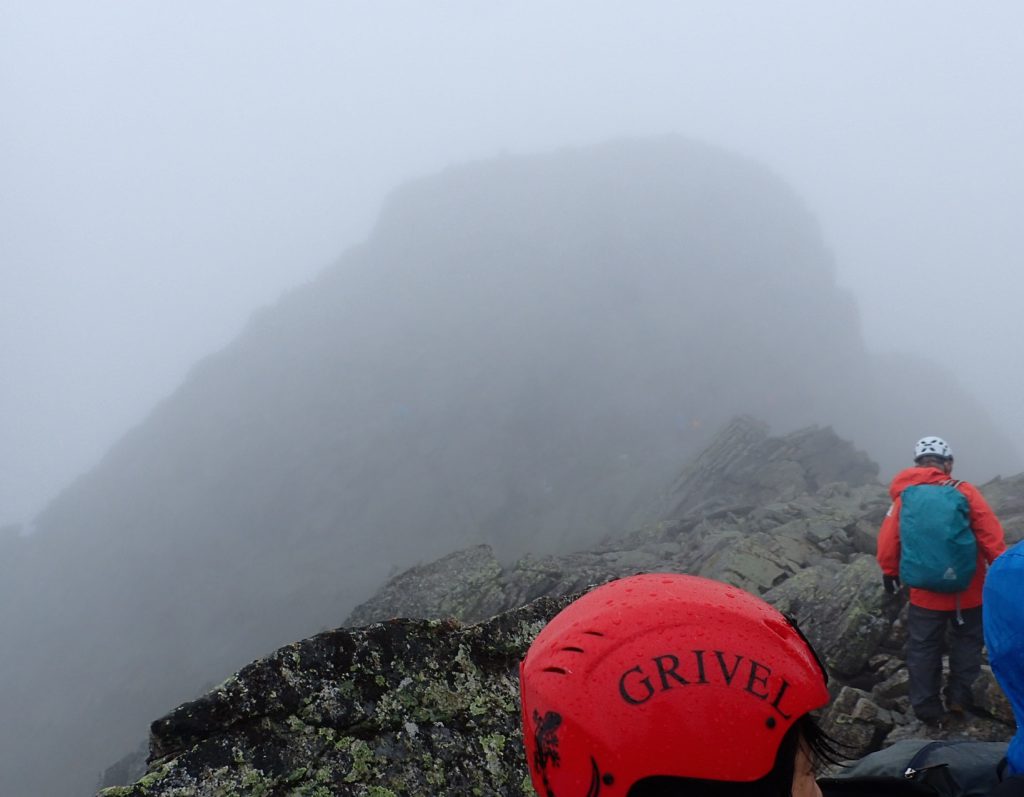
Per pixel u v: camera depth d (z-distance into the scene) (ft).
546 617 11.12
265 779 8.05
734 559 41.47
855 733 22.70
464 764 9.16
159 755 8.13
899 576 22.36
